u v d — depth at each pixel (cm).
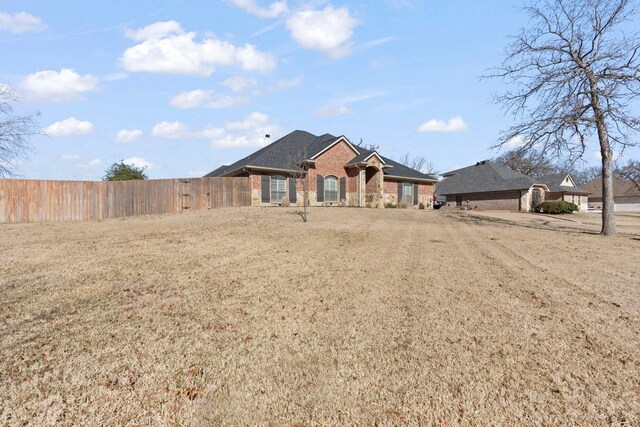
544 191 3606
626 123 1369
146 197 1980
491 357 355
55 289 555
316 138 3200
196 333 401
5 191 1655
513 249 1001
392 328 424
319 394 290
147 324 424
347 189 2819
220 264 740
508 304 516
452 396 289
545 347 379
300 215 1769
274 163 2445
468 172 4362
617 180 5447
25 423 249
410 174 3262
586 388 303
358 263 771
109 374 313
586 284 628
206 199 2153
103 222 1602
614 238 1305
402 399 285
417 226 1522
